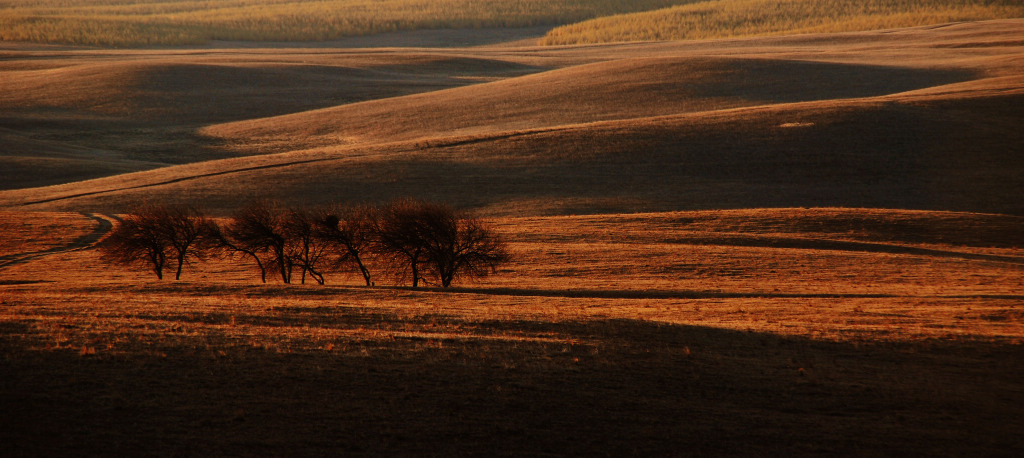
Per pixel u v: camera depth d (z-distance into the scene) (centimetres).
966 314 10569
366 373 6675
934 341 8831
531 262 15662
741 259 15525
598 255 16050
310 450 5197
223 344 7288
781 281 13812
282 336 7762
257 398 5981
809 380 7138
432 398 6181
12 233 19388
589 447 5462
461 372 6825
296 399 6000
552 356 7538
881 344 8688
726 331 9106
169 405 5722
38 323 7569
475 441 5466
